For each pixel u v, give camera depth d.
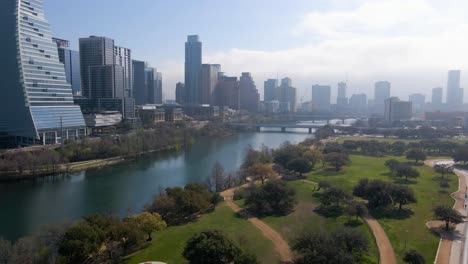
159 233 156.00
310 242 123.44
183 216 178.88
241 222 171.00
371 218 173.38
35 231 167.25
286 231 160.75
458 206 190.62
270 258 133.00
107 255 136.50
